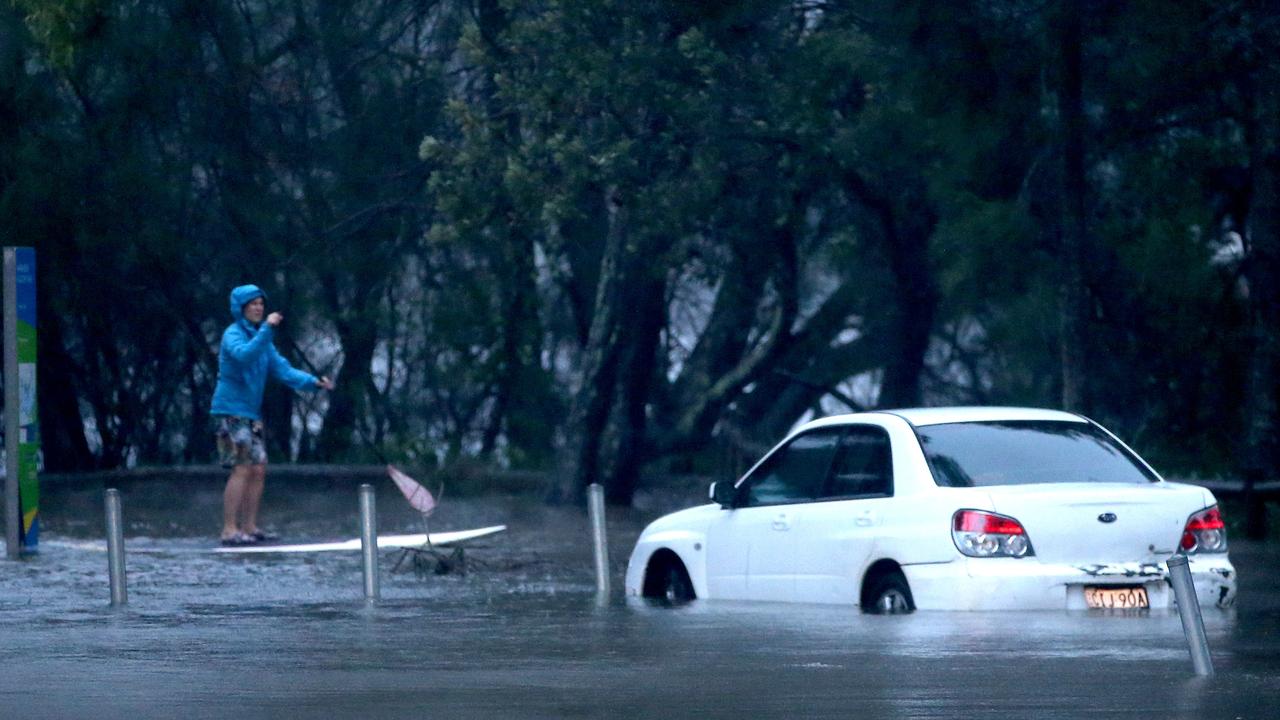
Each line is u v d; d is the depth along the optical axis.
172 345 120.25
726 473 120.50
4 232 101.38
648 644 36.66
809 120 82.69
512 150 87.81
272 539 65.12
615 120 85.25
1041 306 92.19
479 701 28.73
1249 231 89.50
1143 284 88.62
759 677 31.38
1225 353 90.88
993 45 68.50
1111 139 81.00
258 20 107.56
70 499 100.44
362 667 33.22
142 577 56.31
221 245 110.56
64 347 121.81
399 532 80.75
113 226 103.69
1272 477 77.44
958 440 41.75
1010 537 39.34
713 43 81.31
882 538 41.25
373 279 114.62
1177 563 31.34
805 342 130.75
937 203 93.62
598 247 113.38
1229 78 77.06
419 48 109.94
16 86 98.69
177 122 105.31
